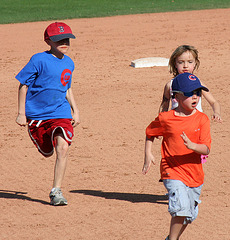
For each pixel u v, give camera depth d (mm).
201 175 20844
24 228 23609
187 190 20531
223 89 50656
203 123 20438
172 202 20125
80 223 24016
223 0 132125
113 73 60406
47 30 27016
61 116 27172
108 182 29531
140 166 31984
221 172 30578
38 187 29125
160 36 86250
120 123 41188
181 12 114562
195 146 19562
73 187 28891
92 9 121250
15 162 33375
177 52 24906
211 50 72562
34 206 26328
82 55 72375
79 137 38156
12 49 78438
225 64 62844
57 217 24828
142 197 27219
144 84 54250
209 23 98312
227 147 35000
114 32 91562
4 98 50875
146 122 41250
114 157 33719
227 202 26156
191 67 25047
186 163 20562
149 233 22656
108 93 50938
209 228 23203
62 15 113188
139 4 128375
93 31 93125
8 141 37844
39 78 26781
